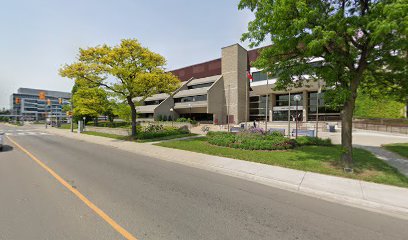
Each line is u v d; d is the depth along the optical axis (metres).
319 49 7.33
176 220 4.09
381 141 16.61
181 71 55.94
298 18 7.33
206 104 42.09
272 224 4.02
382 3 6.07
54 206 4.65
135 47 18.05
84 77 18.03
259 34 8.80
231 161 9.38
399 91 8.97
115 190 5.75
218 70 49.06
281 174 7.34
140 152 12.57
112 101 30.36
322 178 6.89
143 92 19.30
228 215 4.36
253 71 44.84
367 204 5.08
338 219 4.30
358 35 7.67
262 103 45.75
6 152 12.23
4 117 100.25
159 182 6.59
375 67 8.62
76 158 10.48
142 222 3.98
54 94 103.75
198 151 11.88
